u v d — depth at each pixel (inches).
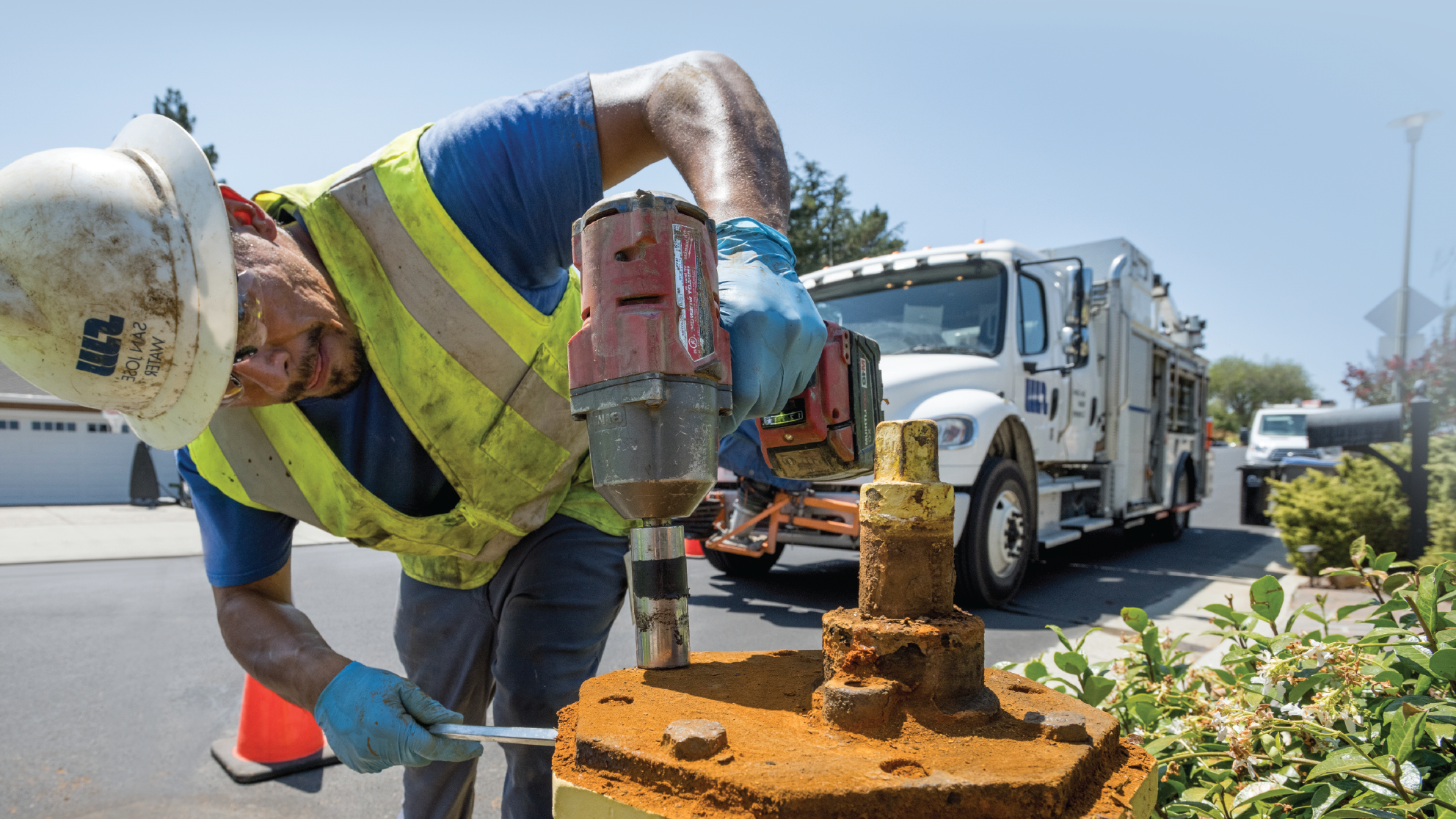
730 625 210.8
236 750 128.9
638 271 36.2
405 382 55.0
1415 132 424.5
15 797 117.0
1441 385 277.7
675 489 37.4
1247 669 70.1
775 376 44.4
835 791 24.2
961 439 207.8
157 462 751.1
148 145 45.3
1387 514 215.6
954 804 24.5
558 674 66.2
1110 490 305.3
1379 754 51.4
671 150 53.4
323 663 56.3
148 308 41.3
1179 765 61.8
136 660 187.9
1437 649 56.7
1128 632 191.3
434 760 52.2
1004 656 173.0
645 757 27.8
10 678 174.1
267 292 46.5
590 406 37.4
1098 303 304.2
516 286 57.7
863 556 35.2
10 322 40.3
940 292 250.4
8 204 39.9
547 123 55.1
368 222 53.7
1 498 700.0
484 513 59.8
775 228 49.3
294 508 60.1
